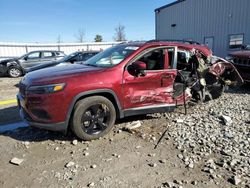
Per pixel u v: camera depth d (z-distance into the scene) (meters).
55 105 4.08
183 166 3.57
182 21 23.89
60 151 4.06
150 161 3.71
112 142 4.35
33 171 3.50
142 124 5.11
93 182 3.22
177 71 5.29
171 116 5.57
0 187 3.16
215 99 7.05
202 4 21.47
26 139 4.54
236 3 18.58
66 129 4.25
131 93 4.69
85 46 29.44
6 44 24.19
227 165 3.57
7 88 10.69
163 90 5.05
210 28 20.95
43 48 26.61
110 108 4.50
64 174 3.41
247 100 6.95
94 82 4.30
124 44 5.47
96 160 3.76
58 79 4.16
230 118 5.25
